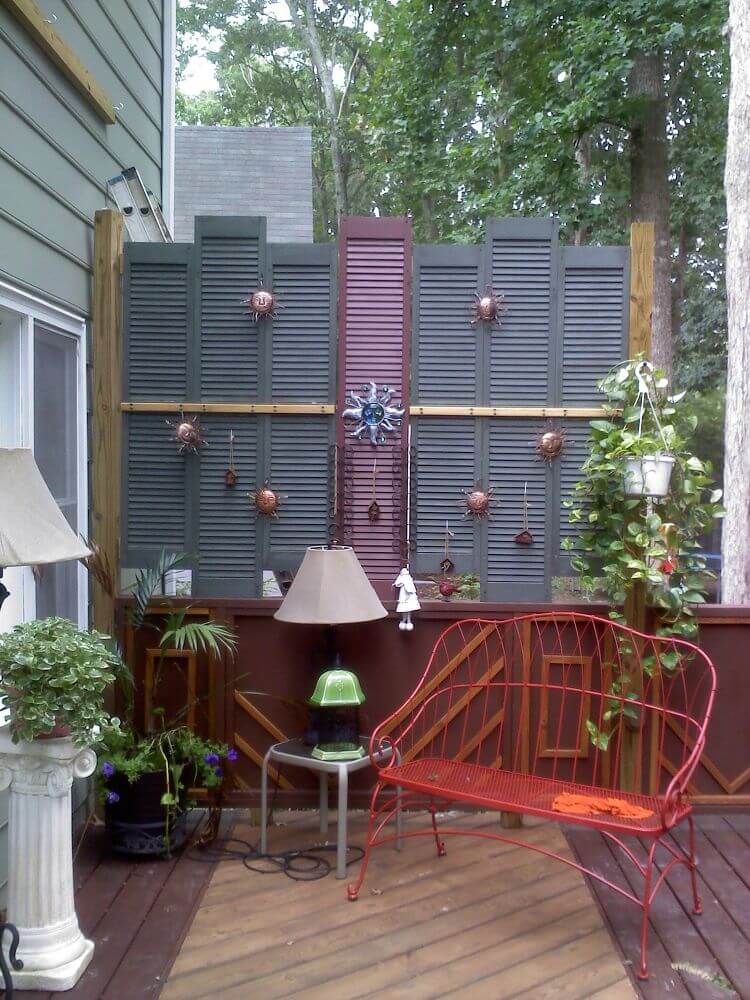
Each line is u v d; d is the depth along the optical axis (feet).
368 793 11.37
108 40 11.84
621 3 27.99
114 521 11.02
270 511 11.07
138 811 9.75
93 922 8.44
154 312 11.11
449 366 11.15
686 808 8.41
